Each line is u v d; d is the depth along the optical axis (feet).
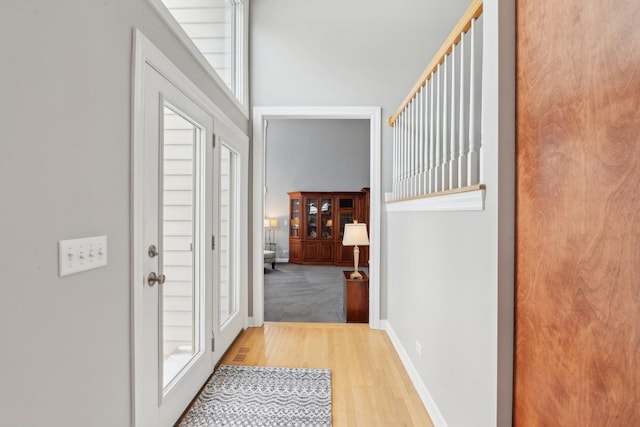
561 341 3.20
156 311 5.26
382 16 11.21
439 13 11.16
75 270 3.48
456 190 5.04
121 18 4.31
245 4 10.93
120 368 4.28
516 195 3.98
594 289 2.82
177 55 6.04
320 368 8.18
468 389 4.76
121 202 4.29
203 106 7.08
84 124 3.64
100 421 3.91
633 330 2.48
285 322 12.16
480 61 10.05
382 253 11.14
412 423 6.11
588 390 2.88
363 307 12.13
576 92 3.03
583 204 2.95
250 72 11.28
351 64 11.22
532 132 3.68
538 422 3.52
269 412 6.38
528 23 3.76
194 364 6.79
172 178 6.12
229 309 9.67
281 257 30.94
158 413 5.32
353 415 6.32
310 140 30.71
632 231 2.49
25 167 2.94
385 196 11.12
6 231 2.77
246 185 10.94
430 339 6.42
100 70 3.90
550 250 3.37
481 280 4.40
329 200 29.32
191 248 6.90
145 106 4.90
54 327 3.25
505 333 4.00
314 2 11.25
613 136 2.64
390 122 10.80
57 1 3.27
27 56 2.95
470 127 4.93
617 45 2.60
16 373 2.86
